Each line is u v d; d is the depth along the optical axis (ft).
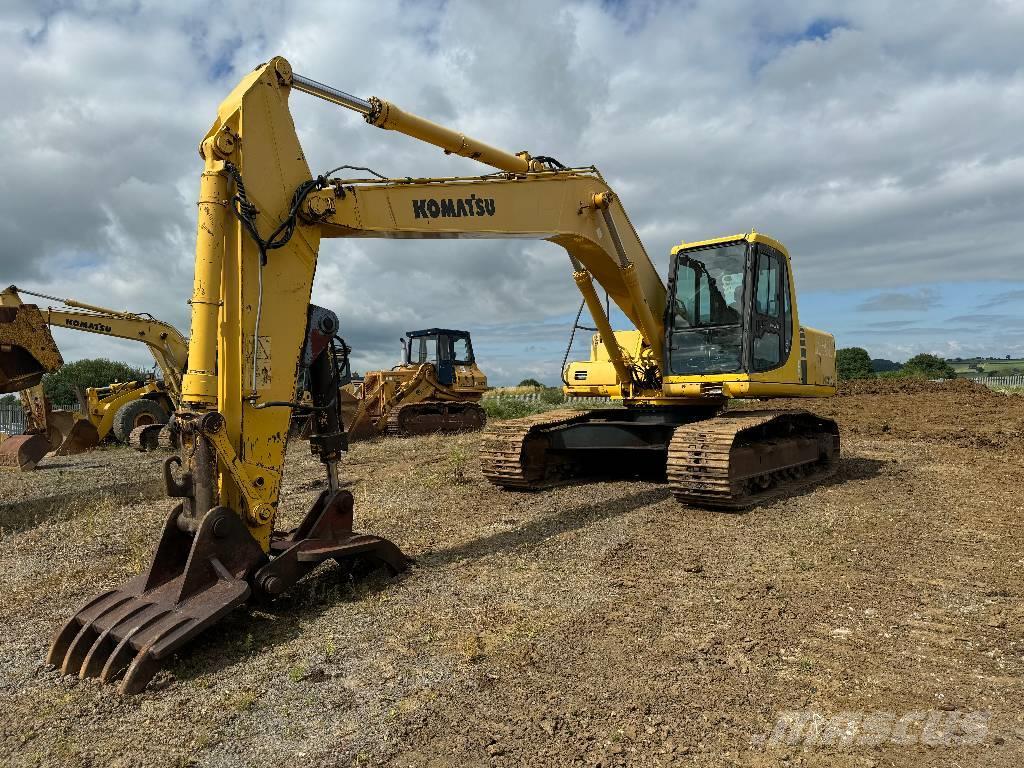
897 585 17.93
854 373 163.43
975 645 14.32
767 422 28.43
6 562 22.43
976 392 75.25
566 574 19.19
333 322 18.98
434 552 21.71
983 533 22.67
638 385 32.83
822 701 12.13
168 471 15.78
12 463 45.32
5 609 18.11
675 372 30.91
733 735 11.16
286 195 17.65
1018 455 39.52
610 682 12.97
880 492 29.12
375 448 49.60
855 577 18.53
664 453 33.45
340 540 18.22
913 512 25.50
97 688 13.38
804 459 32.53
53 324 49.98
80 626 14.80
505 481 30.81
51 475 43.19
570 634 15.17
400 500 29.22
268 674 13.73
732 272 29.81
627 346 33.83
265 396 16.98
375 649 14.71
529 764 10.53
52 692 13.30
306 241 18.11
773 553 20.59
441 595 17.78
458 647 14.66
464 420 62.23
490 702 12.37
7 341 33.09
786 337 31.14
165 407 60.59
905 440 47.70
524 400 89.35
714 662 13.69
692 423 28.35
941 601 16.78
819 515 25.12
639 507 26.84
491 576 19.13
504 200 23.53
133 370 148.05
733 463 25.49
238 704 12.55
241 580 15.07
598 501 28.14
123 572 20.97
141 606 14.66
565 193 26.08
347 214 18.94
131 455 52.75
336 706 12.43
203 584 14.93
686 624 15.60
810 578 18.51
